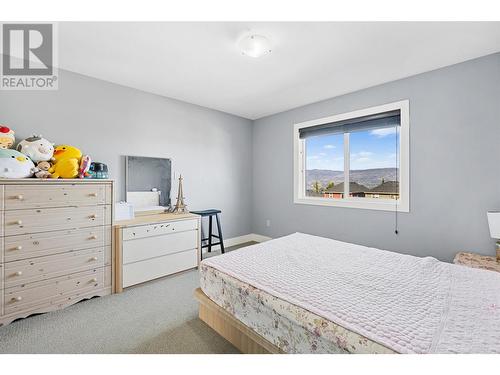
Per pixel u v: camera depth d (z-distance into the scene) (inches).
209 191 149.9
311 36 73.4
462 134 90.2
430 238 98.7
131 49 81.1
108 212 91.0
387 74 100.4
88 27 69.2
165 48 80.5
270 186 163.9
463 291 50.8
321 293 50.8
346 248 82.6
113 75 101.6
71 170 83.8
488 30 70.0
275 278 58.7
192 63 90.8
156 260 104.0
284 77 103.3
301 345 43.9
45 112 91.8
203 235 147.5
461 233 91.4
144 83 110.4
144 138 120.0
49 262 77.9
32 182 74.4
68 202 81.4
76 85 98.8
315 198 141.4
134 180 115.6
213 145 150.9
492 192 84.8
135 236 97.3
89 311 79.4
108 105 107.7
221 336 66.4
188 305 84.2
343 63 91.0
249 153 173.2
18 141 86.7
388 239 110.7
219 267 66.4
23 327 69.9
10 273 71.1
